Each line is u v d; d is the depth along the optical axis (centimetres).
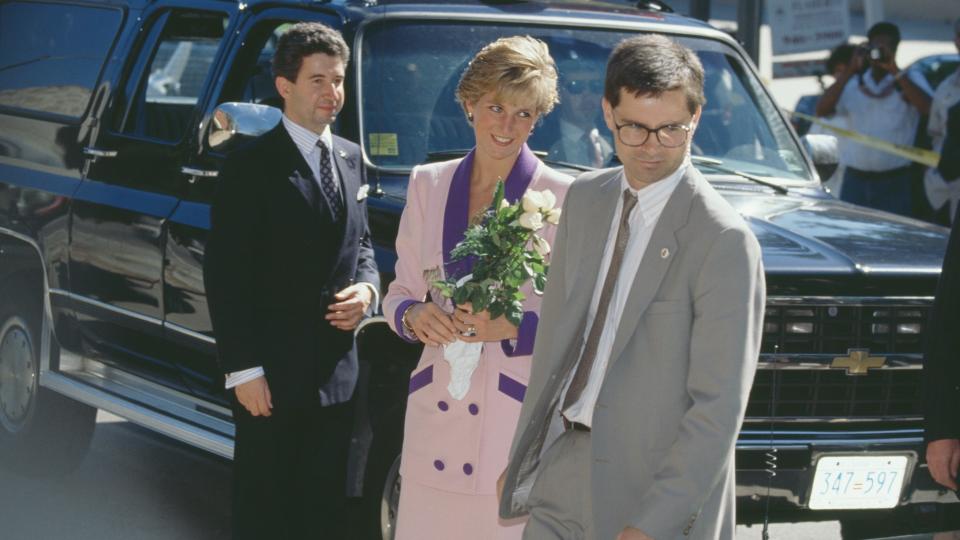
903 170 1057
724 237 323
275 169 466
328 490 482
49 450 679
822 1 1091
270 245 467
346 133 541
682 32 632
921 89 1048
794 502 492
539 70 400
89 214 643
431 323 402
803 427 503
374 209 521
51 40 717
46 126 691
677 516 315
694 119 329
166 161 613
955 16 3144
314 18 580
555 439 360
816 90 2241
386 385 504
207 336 573
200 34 642
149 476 702
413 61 564
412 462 419
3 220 694
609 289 345
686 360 328
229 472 716
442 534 416
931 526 538
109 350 646
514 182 412
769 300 492
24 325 689
